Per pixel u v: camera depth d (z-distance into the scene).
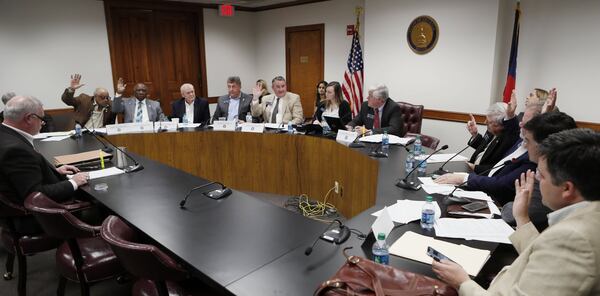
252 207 1.78
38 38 5.07
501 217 1.62
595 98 3.78
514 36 4.07
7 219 1.98
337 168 3.32
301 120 4.33
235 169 4.02
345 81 5.70
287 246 1.39
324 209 3.45
